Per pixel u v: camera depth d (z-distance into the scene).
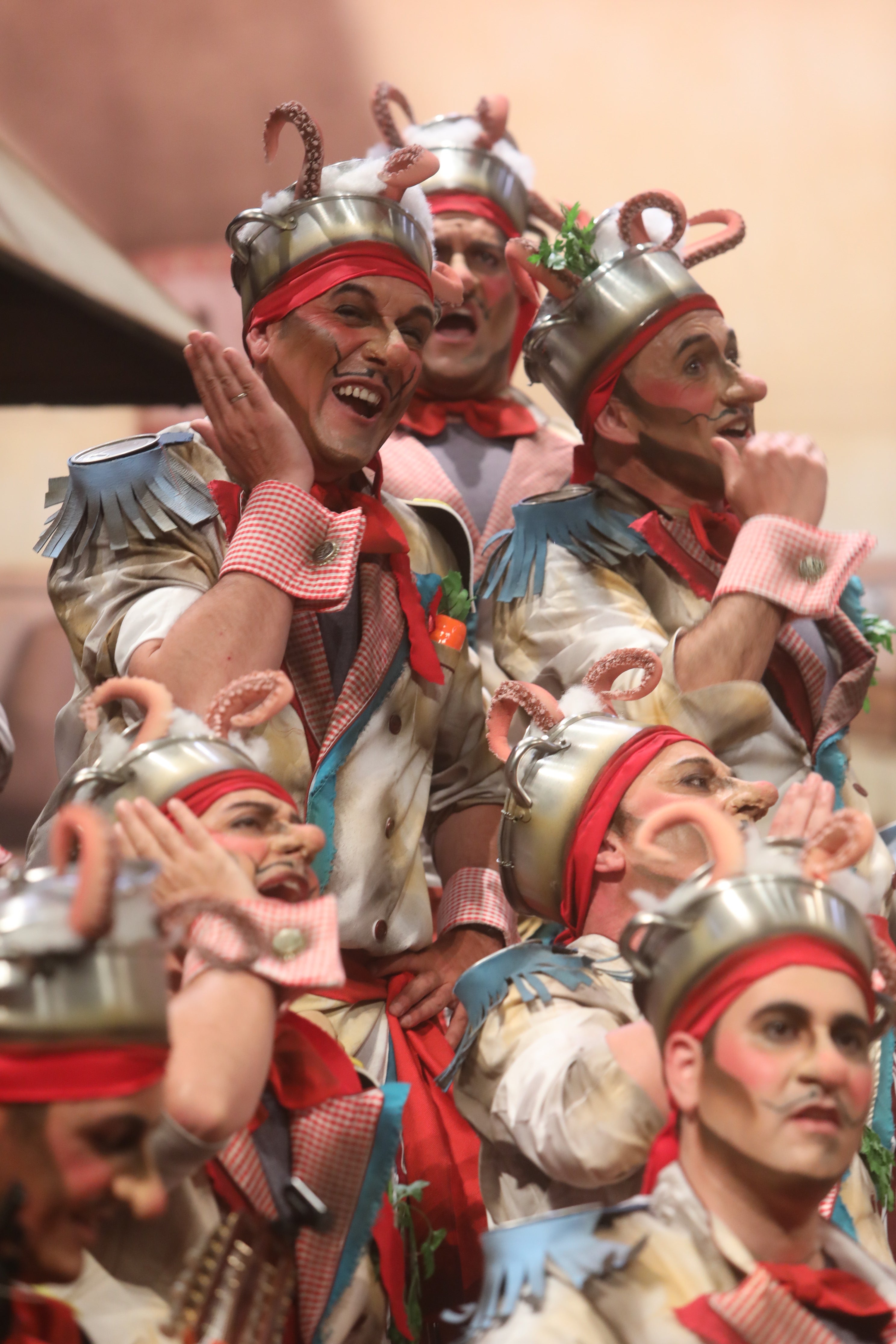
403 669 8.09
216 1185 5.56
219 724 6.11
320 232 7.96
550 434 11.23
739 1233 5.05
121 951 4.30
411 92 27.56
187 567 7.66
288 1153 5.81
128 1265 5.23
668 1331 4.87
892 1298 5.26
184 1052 4.99
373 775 7.80
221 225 27.11
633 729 7.12
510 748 7.86
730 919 5.00
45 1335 4.36
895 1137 7.93
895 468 27.45
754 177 27.83
